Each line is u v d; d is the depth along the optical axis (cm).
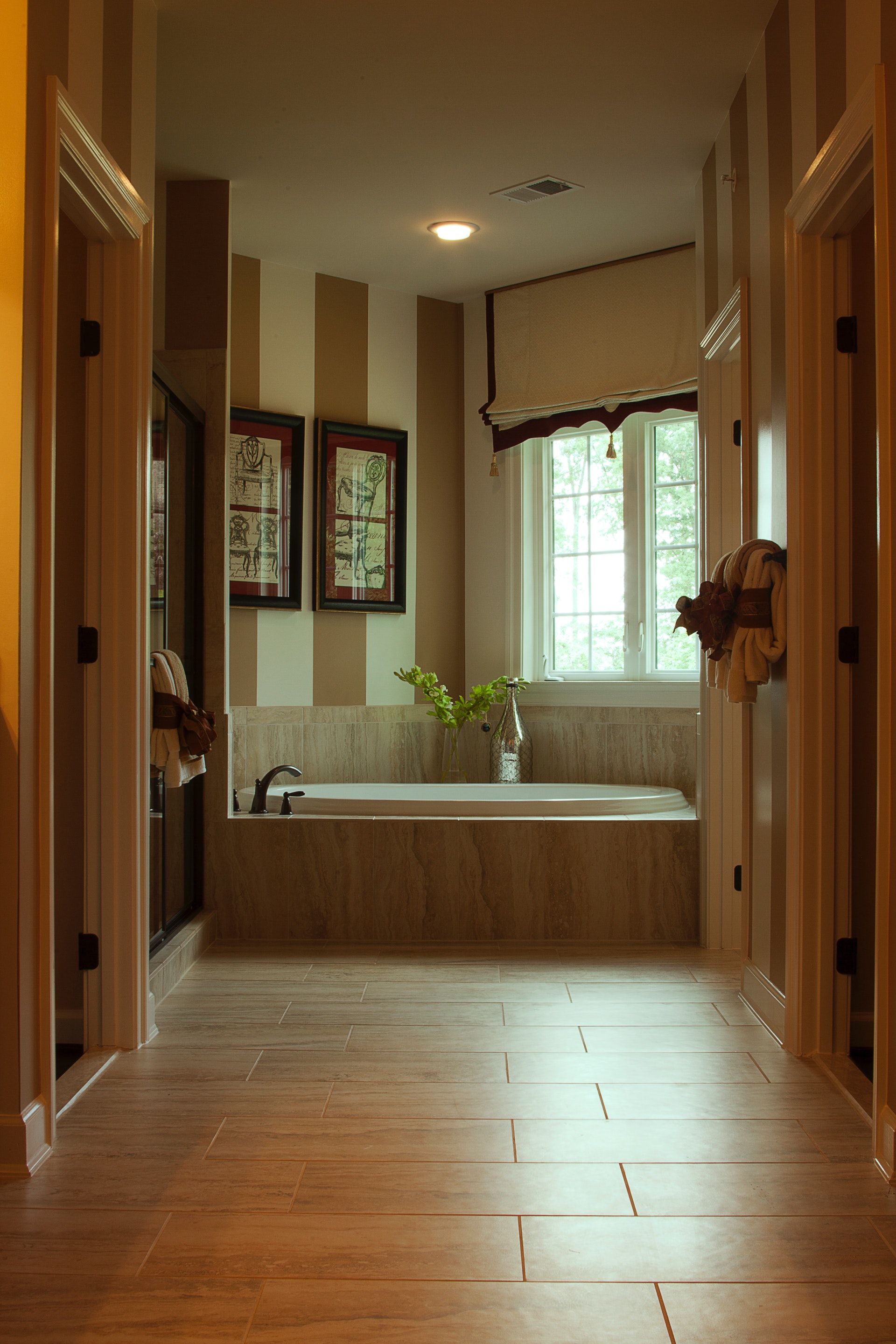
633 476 483
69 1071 242
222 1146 203
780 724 271
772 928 279
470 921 372
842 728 252
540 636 512
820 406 249
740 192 315
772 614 263
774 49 277
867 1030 265
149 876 296
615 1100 225
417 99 328
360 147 359
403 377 505
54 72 205
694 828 370
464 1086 233
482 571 520
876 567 255
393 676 500
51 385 199
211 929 370
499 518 514
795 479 251
